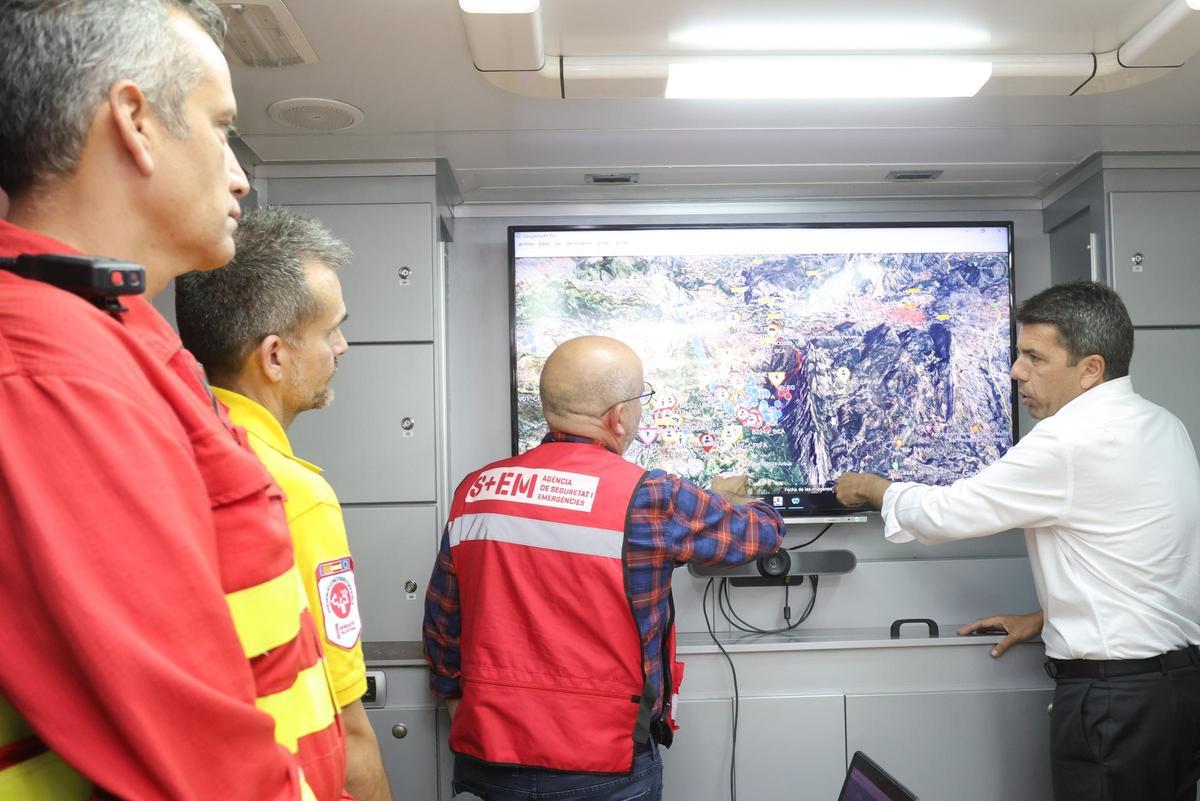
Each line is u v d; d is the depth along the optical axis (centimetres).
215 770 60
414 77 215
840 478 279
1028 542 238
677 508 188
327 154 266
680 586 301
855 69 211
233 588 75
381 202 273
